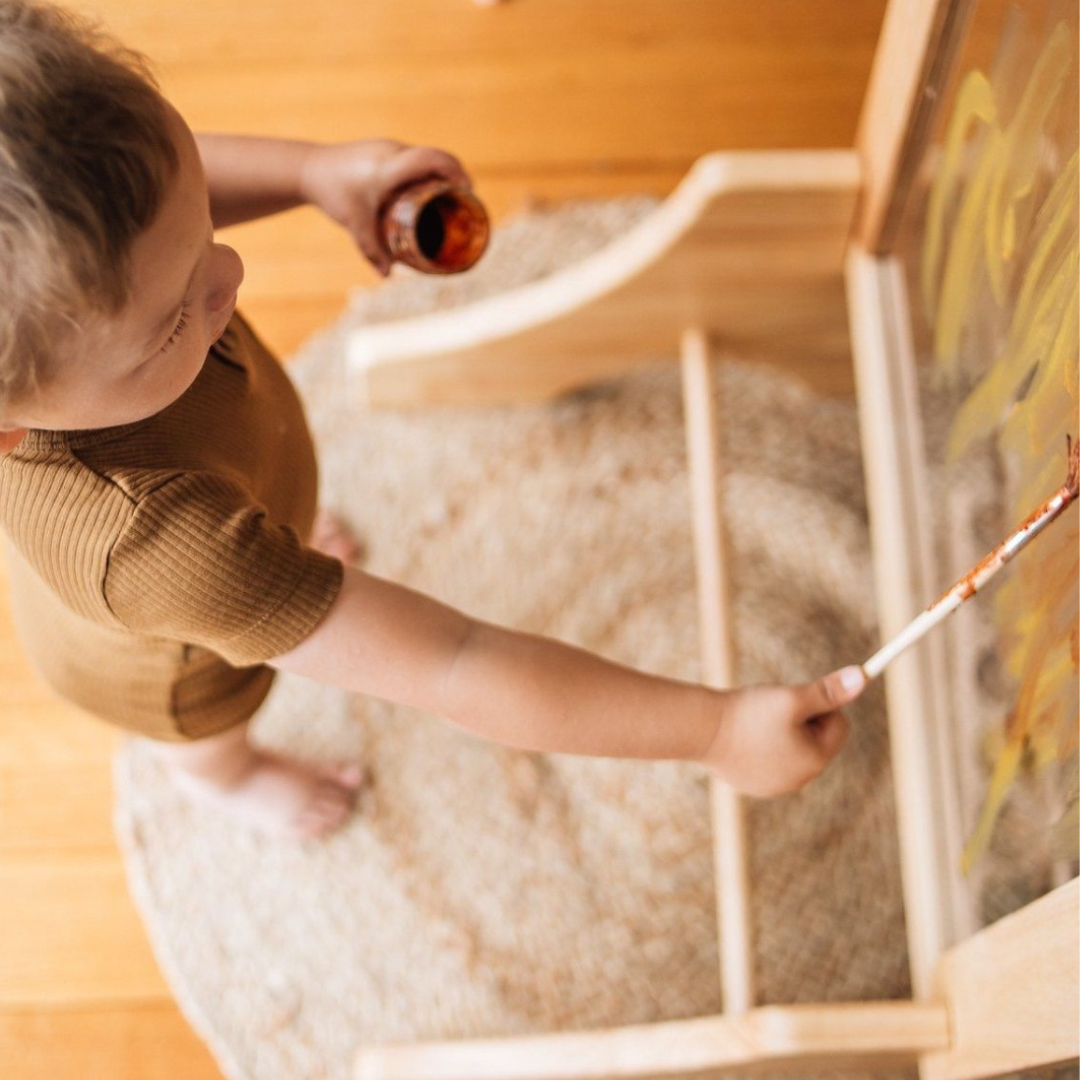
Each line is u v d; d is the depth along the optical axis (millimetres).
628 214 1320
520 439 1256
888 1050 805
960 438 807
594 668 637
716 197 916
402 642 602
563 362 1189
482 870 1115
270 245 1334
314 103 1382
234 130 1376
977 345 747
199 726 831
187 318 508
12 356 454
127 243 445
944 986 812
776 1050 810
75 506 563
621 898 1095
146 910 1122
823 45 1378
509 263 1313
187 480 573
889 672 931
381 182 787
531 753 1142
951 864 875
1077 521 584
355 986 1088
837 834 1086
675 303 1078
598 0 1400
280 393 759
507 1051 873
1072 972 583
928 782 886
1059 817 651
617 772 1128
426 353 1175
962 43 719
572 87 1377
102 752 1180
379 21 1402
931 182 806
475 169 1355
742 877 993
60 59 435
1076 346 560
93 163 431
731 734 644
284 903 1117
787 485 1213
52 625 790
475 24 1399
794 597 1173
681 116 1364
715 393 1253
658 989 1064
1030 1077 663
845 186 897
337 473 1261
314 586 582
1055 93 581
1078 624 590
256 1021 1083
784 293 1051
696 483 1093
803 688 649
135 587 568
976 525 784
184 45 1398
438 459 1256
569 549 1215
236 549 566
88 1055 1097
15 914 1135
